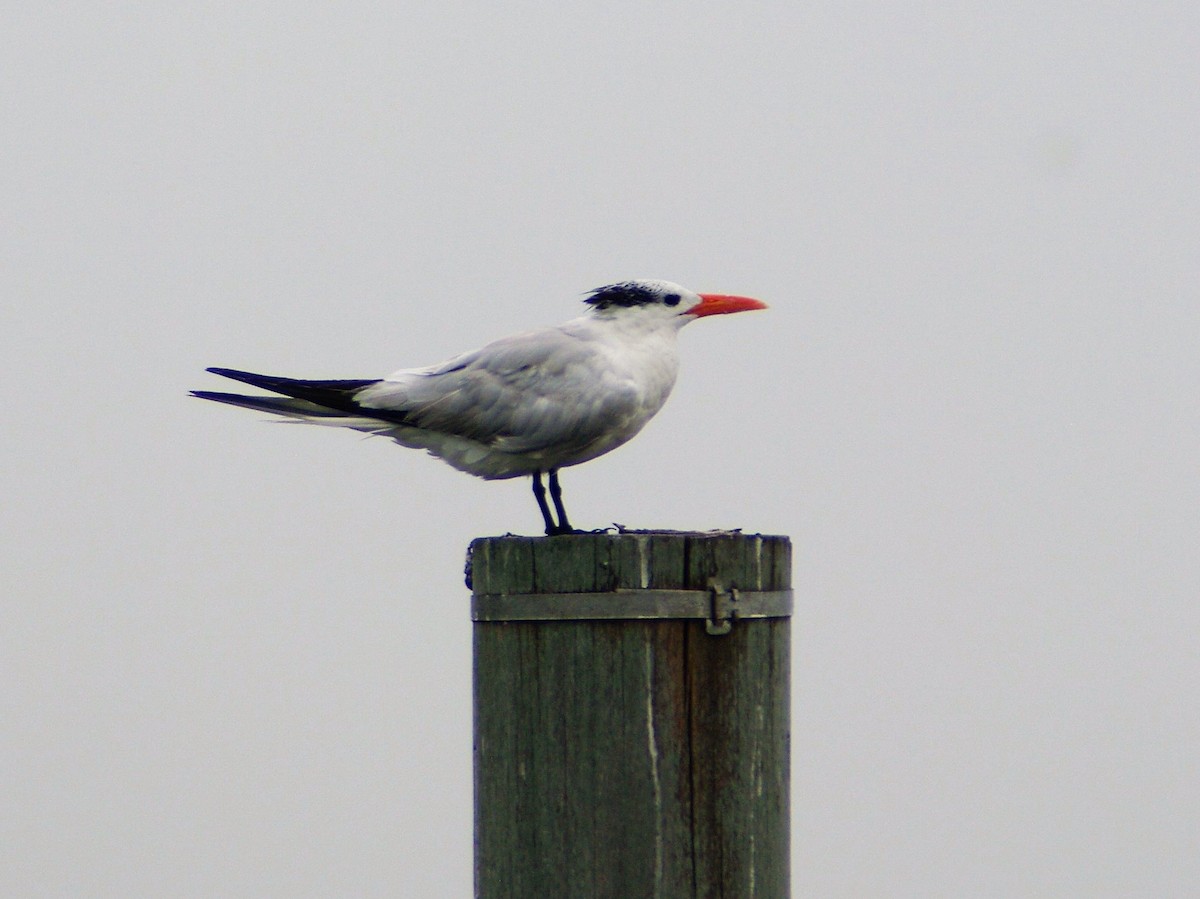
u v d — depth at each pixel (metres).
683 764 8.09
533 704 8.21
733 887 8.14
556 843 8.13
